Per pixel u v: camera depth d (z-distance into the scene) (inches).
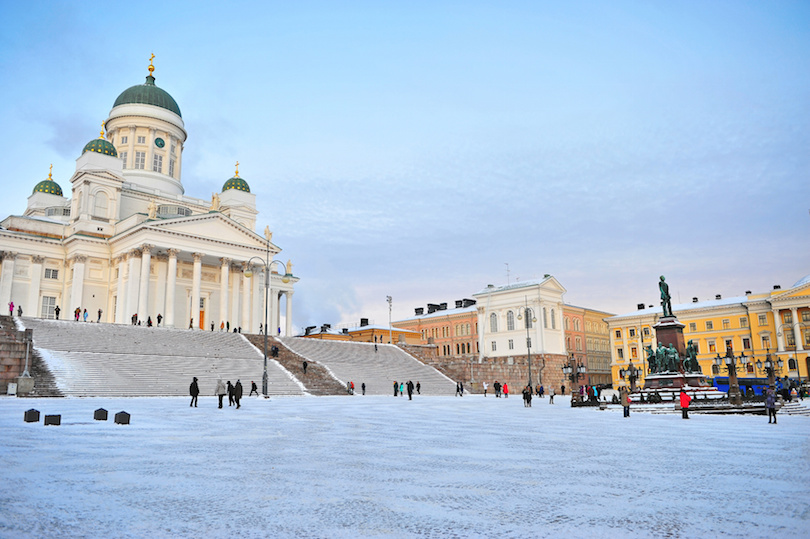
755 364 3484.3
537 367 3373.5
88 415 915.4
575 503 331.6
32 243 2802.7
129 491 358.0
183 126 3513.8
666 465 470.6
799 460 498.6
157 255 2783.0
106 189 2955.2
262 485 379.9
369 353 2719.0
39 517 293.4
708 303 3863.2
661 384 1480.1
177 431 713.0
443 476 416.8
